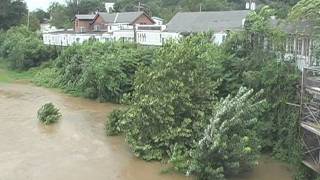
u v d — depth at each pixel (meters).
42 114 37.91
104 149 30.50
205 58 30.98
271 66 29.33
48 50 68.81
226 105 24.81
